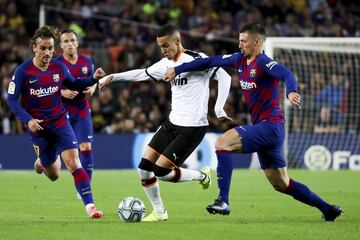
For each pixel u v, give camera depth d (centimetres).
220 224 2861
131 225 2825
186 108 3088
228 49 7906
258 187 4638
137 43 7725
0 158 6419
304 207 3519
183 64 3008
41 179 5238
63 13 8044
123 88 7150
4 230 2684
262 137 2875
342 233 2612
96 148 6462
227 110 6975
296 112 6806
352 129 6888
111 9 8069
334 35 8031
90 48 7500
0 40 7625
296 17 8256
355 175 5662
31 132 3266
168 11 8125
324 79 6850
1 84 6925
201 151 6481
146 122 6831
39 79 3131
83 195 3061
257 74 2878
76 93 3900
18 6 8269
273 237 2522
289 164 6644
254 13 8144
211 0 8400
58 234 2586
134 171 6175
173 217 3128
